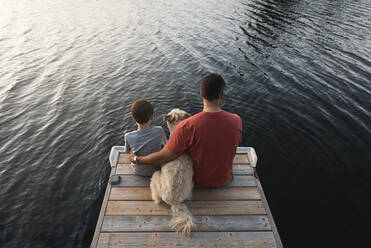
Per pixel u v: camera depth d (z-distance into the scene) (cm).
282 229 364
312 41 1187
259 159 502
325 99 717
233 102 710
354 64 938
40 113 649
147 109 271
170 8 2056
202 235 246
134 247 233
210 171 255
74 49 1155
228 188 303
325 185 440
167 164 245
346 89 770
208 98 217
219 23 1551
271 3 2031
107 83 826
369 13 1609
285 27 1413
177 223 244
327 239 349
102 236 243
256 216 267
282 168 479
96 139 554
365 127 589
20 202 400
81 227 361
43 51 1118
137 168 311
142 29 1498
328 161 493
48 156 502
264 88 789
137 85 814
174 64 988
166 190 246
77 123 610
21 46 1172
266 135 570
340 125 599
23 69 922
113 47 1192
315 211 393
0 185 432
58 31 1441
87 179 448
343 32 1287
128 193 296
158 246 234
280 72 900
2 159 492
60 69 932
